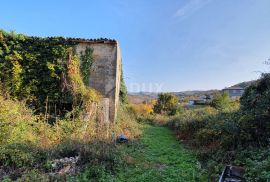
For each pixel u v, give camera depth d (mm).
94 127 12391
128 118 21266
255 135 8852
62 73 15242
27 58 15219
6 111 10781
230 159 8297
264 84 10578
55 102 15117
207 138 11586
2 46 15000
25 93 14984
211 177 7453
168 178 7516
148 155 10609
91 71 16359
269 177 5633
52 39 15641
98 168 7582
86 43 16359
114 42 16375
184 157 10328
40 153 7930
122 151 9734
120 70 21062
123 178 7438
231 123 9766
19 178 6473
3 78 14703
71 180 6730
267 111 8891
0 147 7602
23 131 10125
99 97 15062
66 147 8367
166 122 27672
